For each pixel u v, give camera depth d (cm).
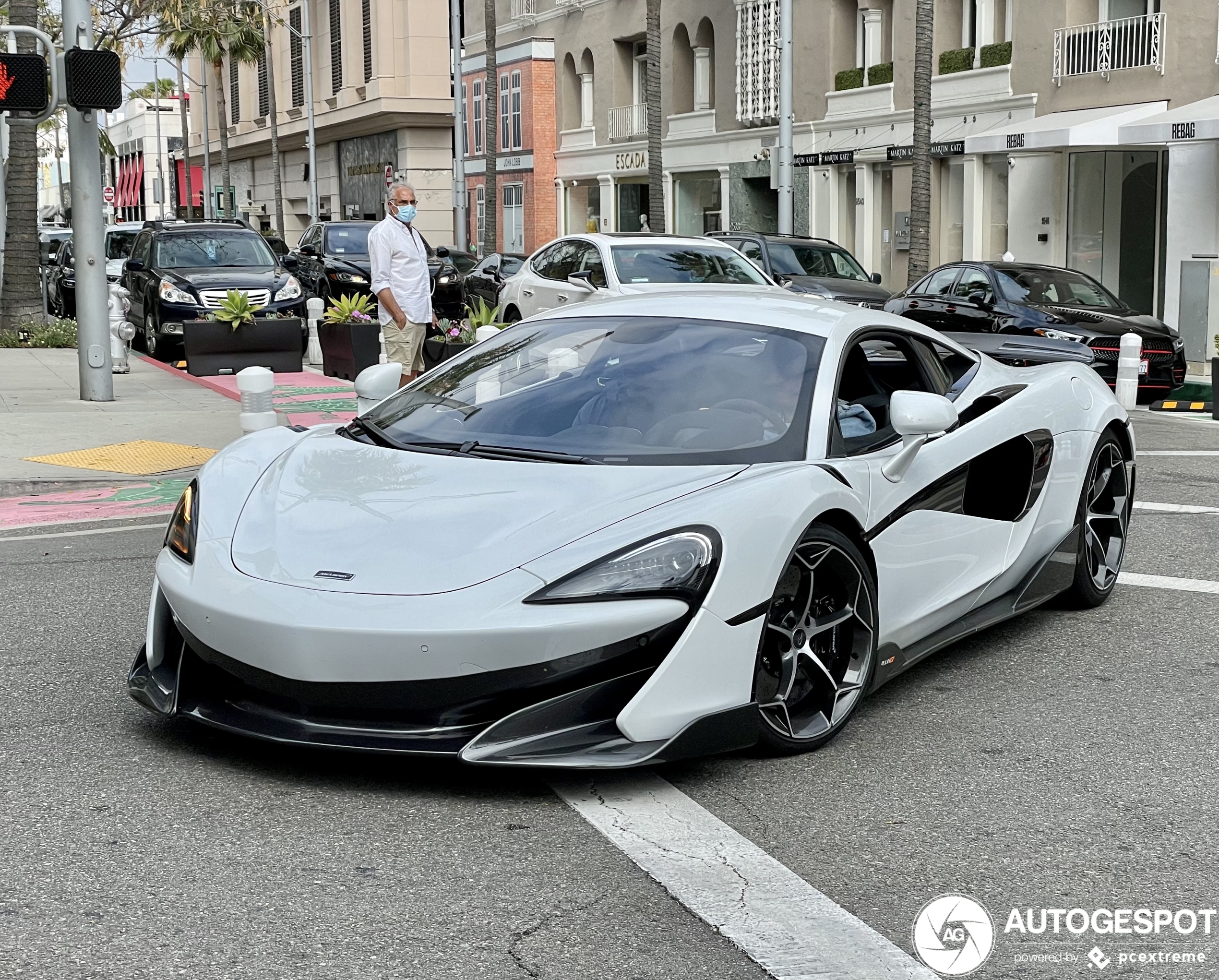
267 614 365
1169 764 411
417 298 1120
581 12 3919
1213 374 1340
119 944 289
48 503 859
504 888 319
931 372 523
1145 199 2152
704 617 368
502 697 358
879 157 2733
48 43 1170
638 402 455
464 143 3903
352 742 360
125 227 2688
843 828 359
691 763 404
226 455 464
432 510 397
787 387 454
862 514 431
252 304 1792
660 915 306
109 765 396
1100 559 601
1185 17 2030
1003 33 2448
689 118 3419
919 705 468
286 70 6162
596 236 1463
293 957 284
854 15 2864
